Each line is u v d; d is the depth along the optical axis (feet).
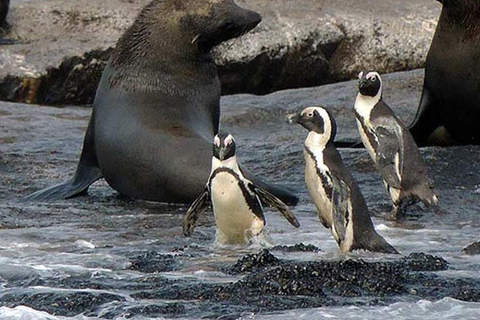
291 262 62.08
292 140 109.29
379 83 77.46
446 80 100.53
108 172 89.92
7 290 58.49
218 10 90.07
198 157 85.61
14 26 159.94
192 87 90.89
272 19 163.43
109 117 89.61
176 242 71.31
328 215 66.08
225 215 68.54
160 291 57.31
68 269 62.90
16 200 88.69
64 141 109.29
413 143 78.23
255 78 161.27
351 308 54.49
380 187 89.15
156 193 87.10
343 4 170.30
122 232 74.74
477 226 77.20
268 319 52.65
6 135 112.16
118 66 91.09
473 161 94.38
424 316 53.36
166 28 90.48
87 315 54.19
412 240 71.77
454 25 99.04
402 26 167.94
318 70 164.35
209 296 56.49
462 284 58.75
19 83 149.69
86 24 160.76
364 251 65.67
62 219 79.92
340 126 115.75
